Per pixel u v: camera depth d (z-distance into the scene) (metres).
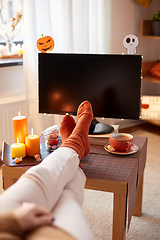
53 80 1.58
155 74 3.25
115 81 1.50
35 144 1.32
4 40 2.64
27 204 0.63
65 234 0.58
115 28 3.03
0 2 2.48
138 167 1.33
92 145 1.46
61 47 2.65
